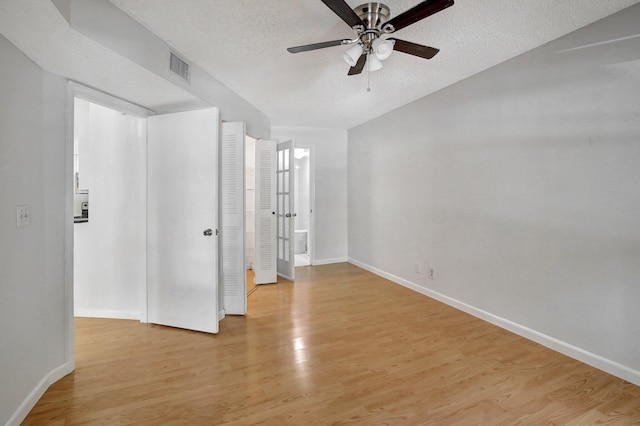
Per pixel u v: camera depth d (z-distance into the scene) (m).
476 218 2.94
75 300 2.97
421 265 3.68
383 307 3.25
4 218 1.51
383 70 2.79
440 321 2.87
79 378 1.97
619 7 1.88
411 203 3.81
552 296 2.32
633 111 1.88
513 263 2.60
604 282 2.03
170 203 2.72
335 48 2.33
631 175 1.89
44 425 1.56
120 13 1.78
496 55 2.51
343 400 1.76
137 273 2.91
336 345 2.42
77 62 1.83
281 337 2.56
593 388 1.87
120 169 2.88
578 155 2.14
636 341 1.89
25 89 1.70
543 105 2.35
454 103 3.13
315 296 3.62
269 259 4.12
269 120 4.50
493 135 2.74
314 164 5.11
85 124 3.04
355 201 5.10
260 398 1.78
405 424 1.58
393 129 4.08
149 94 2.45
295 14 1.89
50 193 1.90
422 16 1.60
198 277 2.65
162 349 2.36
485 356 2.24
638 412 1.67
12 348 1.56
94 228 2.93
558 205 2.27
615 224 1.97
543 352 2.29
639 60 1.85
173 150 2.70
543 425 1.58
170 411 1.67
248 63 2.57
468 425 1.57
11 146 1.57
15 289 1.59
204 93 2.69
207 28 2.02
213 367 2.10
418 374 2.02
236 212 3.04
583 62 2.10
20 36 1.53
